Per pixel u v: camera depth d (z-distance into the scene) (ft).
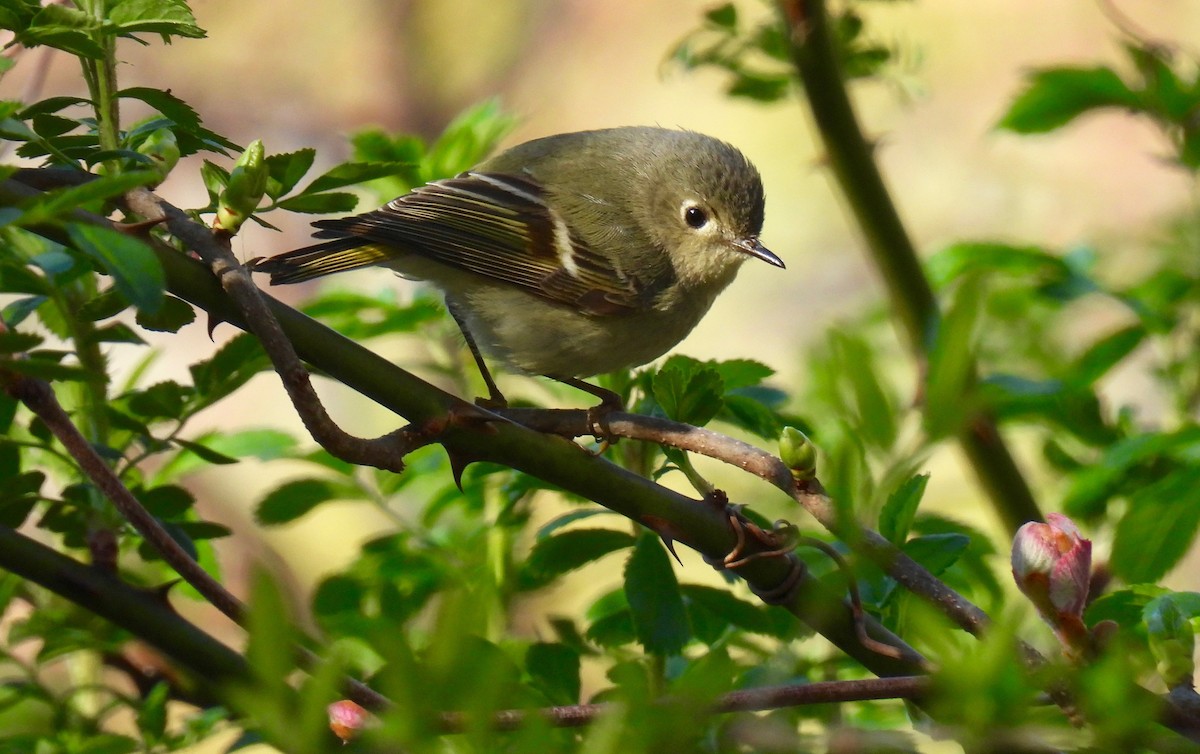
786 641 10.21
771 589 9.96
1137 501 10.18
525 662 10.20
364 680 10.21
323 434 9.02
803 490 9.62
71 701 10.28
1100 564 10.29
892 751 7.50
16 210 6.66
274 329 8.82
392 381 9.77
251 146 9.08
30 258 8.45
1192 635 8.29
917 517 10.25
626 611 10.23
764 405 10.23
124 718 10.44
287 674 5.78
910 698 8.28
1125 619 10.12
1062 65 10.37
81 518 10.18
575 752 7.83
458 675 5.82
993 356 10.39
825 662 10.23
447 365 10.40
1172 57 10.37
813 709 10.22
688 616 10.19
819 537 10.22
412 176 10.36
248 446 10.28
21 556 9.59
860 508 6.75
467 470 10.28
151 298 6.65
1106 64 10.39
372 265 10.41
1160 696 7.34
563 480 10.11
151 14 9.59
